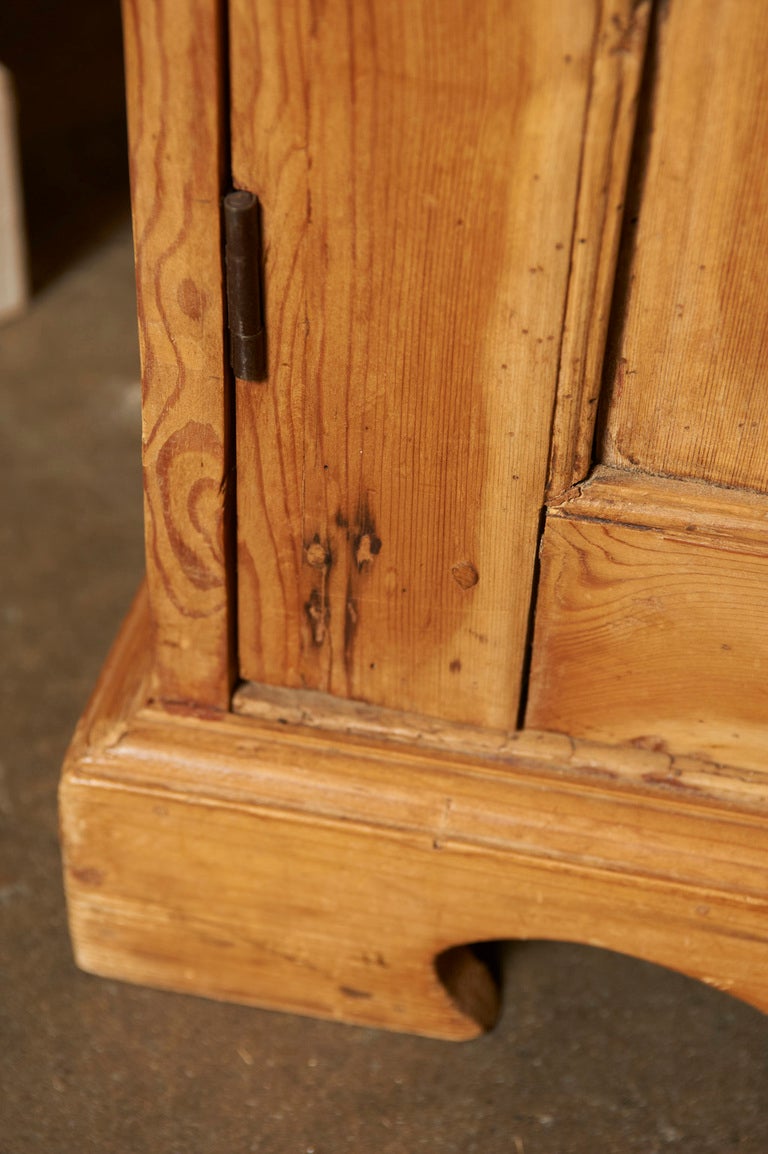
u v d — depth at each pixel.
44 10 2.18
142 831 1.02
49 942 1.09
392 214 0.87
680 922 0.99
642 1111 1.03
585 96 0.84
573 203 0.86
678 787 0.99
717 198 0.86
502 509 0.94
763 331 0.88
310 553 0.97
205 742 1.01
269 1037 1.06
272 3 0.84
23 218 1.74
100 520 1.34
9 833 1.13
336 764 1.00
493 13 0.83
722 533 0.93
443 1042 1.06
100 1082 1.04
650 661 0.97
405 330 0.90
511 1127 1.02
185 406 0.93
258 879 1.02
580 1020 1.07
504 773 1.00
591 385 0.90
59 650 1.24
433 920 1.02
